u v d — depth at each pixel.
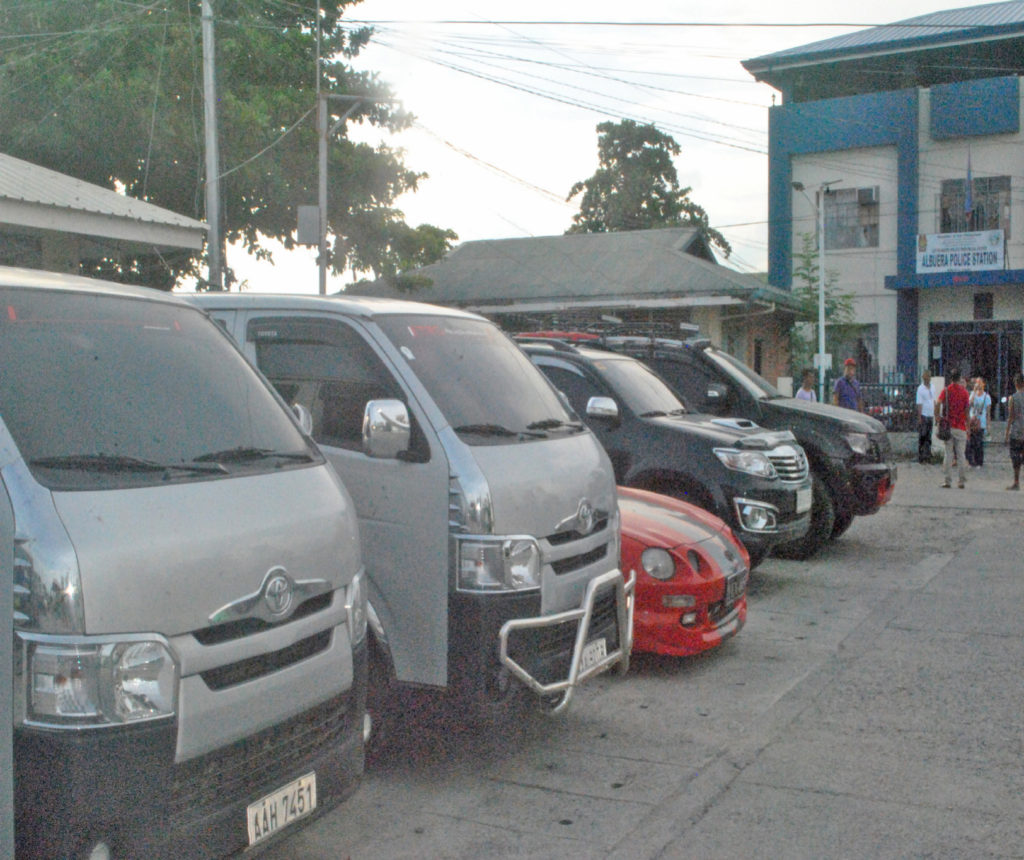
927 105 31.05
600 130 54.06
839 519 11.59
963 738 5.57
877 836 4.39
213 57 15.60
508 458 5.01
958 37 30.91
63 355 3.46
